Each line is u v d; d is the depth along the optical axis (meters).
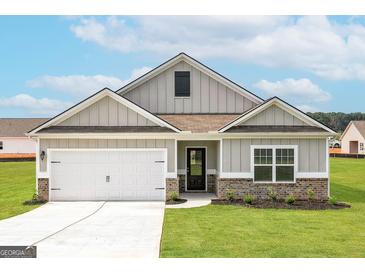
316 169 20.06
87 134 19.75
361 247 11.24
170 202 19.47
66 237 12.56
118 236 12.64
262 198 19.98
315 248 11.12
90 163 20.14
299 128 20.19
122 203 19.38
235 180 20.06
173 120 22.28
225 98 23.66
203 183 23.05
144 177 20.19
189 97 23.61
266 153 20.08
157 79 23.58
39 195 19.97
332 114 137.50
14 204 19.59
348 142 72.31
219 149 20.70
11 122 68.12
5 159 54.59
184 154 22.94
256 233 12.88
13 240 12.23
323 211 17.14
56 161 20.08
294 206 18.25
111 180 20.16
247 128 20.19
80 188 20.14
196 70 23.64
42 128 20.03
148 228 13.78
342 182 29.55
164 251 10.81
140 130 20.03
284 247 11.21
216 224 14.31
